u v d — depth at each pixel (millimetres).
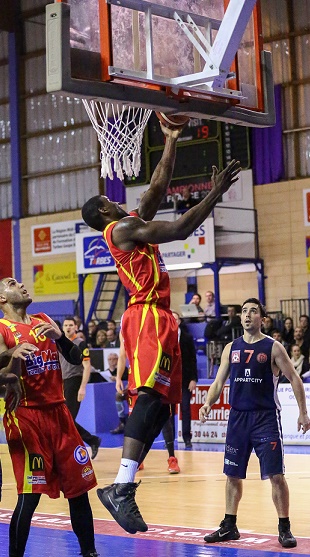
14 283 5980
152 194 5539
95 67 5098
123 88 5137
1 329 5746
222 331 17375
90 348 18578
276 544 6863
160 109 5328
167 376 4969
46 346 5801
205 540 7020
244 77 5785
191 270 22625
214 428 14430
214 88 5434
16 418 5625
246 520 7883
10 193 26562
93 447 12141
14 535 5574
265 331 17547
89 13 5109
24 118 26219
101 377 17188
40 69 25719
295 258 20766
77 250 21734
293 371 6992
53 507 8922
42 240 25312
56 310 24594
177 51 5422
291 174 21234
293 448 13359
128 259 5051
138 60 5223
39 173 25812
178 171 22312
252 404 6973
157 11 5348
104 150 5898
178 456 12789
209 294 20266
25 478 5613
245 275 21594
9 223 26203
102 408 16391
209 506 8648
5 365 5613
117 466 11789
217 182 4801
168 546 6895
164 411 5145
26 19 25969
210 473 10938
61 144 25406
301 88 21219
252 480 10305
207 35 5633
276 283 21031
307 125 21078
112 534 7414
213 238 19516
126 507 4852
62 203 25375
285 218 20922
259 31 5926
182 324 13734
